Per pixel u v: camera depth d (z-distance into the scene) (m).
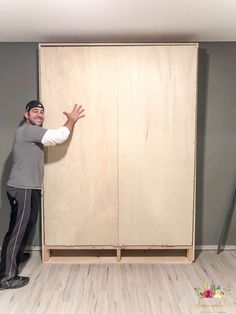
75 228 3.29
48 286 2.87
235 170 3.62
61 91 3.15
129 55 3.10
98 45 3.10
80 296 2.71
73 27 2.95
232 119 3.57
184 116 3.16
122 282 2.94
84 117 3.17
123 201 3.25
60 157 3.21
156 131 3.18
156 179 3.23
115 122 3.17
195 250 3.67
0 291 2.79
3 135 3.57
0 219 3.64
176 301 2.62
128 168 3.22
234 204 3.66
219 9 2.49
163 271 3.16
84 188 3.25
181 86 3.13
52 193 3.25
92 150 3.20
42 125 3.18
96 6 2.42
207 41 3.46
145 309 2.52
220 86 3.54
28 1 2.32
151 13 2.58
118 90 3.13
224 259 3.44
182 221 3.28
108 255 3.48
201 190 3.64
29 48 3.48
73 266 3.27
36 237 3.62
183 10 2.52
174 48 3.10
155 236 3.29
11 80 3.51
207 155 3.61
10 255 2.88
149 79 3.12
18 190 2.88
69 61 3.12
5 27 2.94
